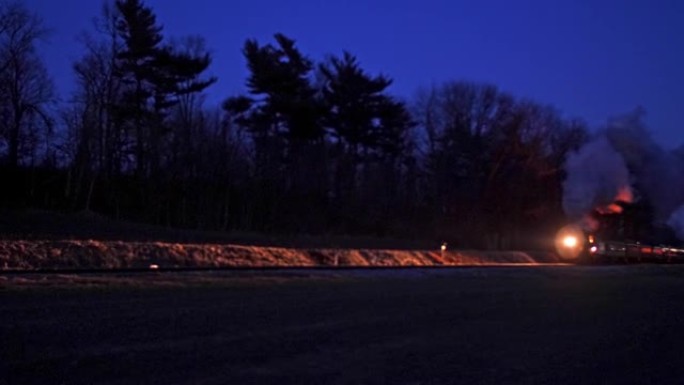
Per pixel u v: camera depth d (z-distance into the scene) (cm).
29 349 1019
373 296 1897
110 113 5319
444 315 1614
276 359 1055
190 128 5744
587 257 4216
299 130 6028
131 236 3762
